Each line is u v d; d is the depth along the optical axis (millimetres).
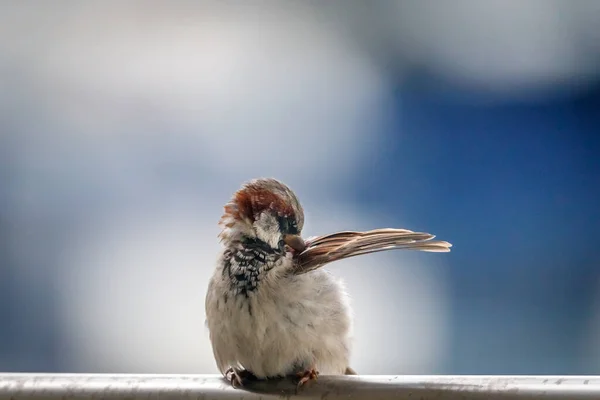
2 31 10906
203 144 11422
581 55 10594
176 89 11445
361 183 11031
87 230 10531
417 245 3928
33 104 11117
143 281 9961
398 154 11109
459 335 9461
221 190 11344
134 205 10953
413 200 10859
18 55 11102
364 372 9109
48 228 10500
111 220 10836
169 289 9812
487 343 9367
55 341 9570
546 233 10242
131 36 11195
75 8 11039
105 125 11320
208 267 10250
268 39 11391
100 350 9516
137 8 11039
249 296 3984
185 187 11125
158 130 11344
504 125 10852
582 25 10484
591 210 10234
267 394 3686
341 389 3617
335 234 4137
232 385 3672
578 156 10531
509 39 10820
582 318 9586
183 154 11305
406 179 10992
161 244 10469
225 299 4043
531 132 10742
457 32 10977
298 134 11453
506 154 10734
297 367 4008
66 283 10039
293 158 11398
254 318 3947
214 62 11398
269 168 11344
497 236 10227
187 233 10609
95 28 11102
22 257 10211
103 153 11195
